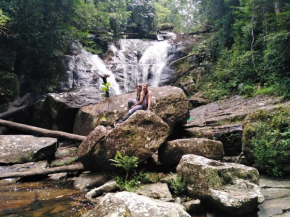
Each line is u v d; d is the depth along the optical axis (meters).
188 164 4.30
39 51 13.08
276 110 5.49
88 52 17.22
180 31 22.34
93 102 9.16
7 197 4.51
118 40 20.05
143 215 2.56
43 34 12.39
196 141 5.43
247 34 12.37
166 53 18.39
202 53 16.08
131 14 23.11
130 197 2.76
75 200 4.31
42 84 13.70
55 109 8.74
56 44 13.42
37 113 10.22
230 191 3.73
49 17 12.70
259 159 5.26
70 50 16.06
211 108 10.88
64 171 5.95
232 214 3.61
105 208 2.54
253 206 3.56
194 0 19.09
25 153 6.77
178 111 7.12
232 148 6.56
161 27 25.36
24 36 12.24
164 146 5.60
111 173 5.24
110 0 21.42
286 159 4.95
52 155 7.38
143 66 17.75
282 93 8.71
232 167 3.98
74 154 7.56
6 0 11.90
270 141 5.15
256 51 11.52
